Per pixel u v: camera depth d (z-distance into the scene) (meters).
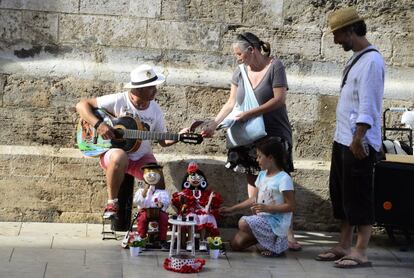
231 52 8.29
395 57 8.45
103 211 8.04
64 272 6.42
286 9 8.32
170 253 6.83
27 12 8.05
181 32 8.23
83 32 8.12
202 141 7.61
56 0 8.07
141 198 7.16
